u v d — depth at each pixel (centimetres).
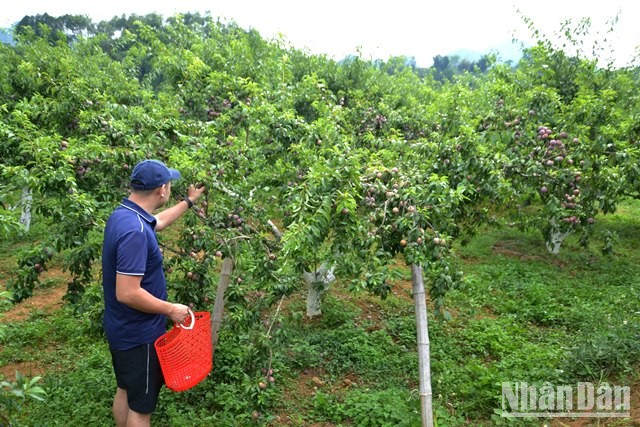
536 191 470
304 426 391
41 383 425
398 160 432
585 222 480
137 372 290
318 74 984
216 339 447
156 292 296
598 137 489
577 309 592
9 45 829
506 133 477
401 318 589
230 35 981
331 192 320
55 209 371
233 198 421
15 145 405
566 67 905
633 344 445
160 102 718
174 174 309
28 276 367
